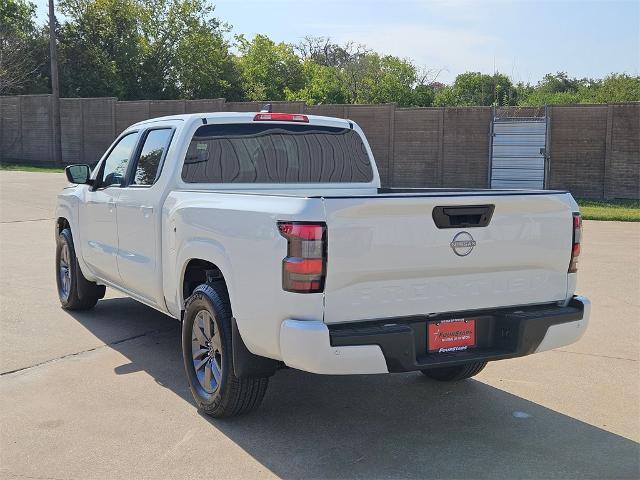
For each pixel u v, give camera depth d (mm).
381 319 4176
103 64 46125
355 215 4020
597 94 42250
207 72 50969
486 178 23406
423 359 4262
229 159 5824
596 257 11711
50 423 4742
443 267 4285
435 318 4375
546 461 4270
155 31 49812
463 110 23469
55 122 32562
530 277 4672
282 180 6105
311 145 6277
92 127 32531
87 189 7059
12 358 6098
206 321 4883
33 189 21484
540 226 4625
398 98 45188
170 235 5328
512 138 22734
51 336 6793
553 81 54438
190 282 5285
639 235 14516
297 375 5891
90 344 6555
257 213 4246
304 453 4340
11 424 4715
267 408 5098
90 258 7004
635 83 41375
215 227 4656
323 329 3908
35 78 44219
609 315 7852
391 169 24750
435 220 4238
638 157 20984
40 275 9602
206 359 4926
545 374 5941
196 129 5672
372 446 4461
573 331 4703
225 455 4293
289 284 3994
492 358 4410
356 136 6574
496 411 5098
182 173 5590
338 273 3992
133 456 4262
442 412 5070
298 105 25875
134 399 5203
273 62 55125
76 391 5348
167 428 4688
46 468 4098
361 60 48188
